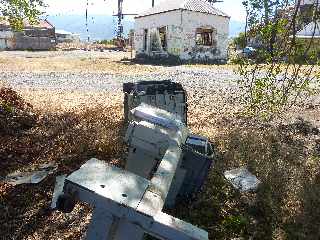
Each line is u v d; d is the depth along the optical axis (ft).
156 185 9.41
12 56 83.97
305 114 32.89
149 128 14.19
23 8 28.53
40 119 27.81
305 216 17.30
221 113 32.65
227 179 19.85
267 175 20.36
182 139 14.51
